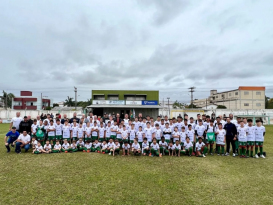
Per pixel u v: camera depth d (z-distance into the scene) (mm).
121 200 3918
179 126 9141
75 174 5383
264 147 9633
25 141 8203
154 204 3779
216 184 4785
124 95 31422
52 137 8820
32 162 6547
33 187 4496
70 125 9297
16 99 49344
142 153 8031
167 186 4637
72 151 8383
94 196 4074
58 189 4395
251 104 51500
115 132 9242
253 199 4016
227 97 57688
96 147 8578
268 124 26875
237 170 5895
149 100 30109
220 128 8242
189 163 6680
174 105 63969
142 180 4996
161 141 8336
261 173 5613
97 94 30938
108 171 5676
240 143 7750
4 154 7754
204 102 76000
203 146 7844
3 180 4902
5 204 3715
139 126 8930
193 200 3961
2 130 16469
